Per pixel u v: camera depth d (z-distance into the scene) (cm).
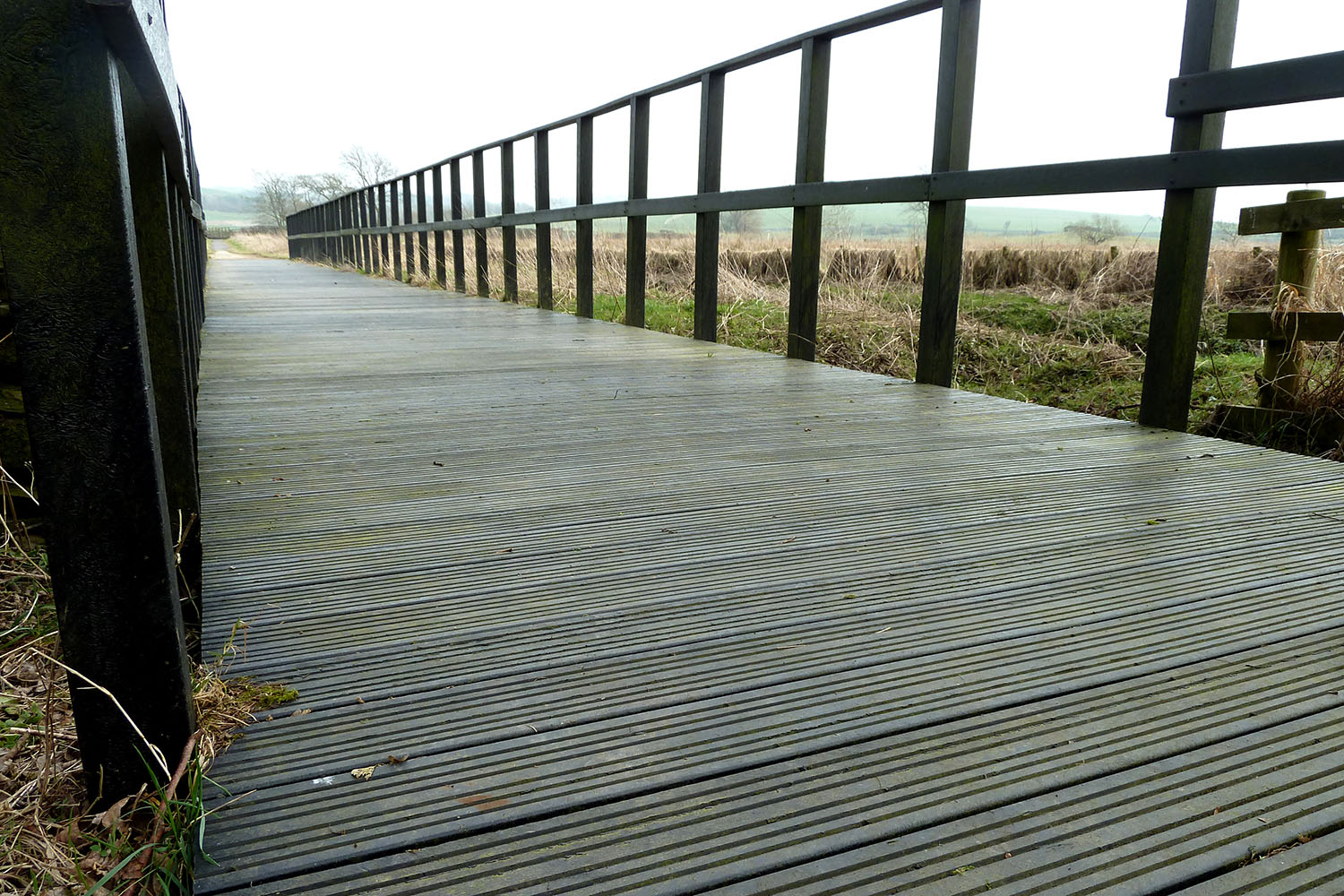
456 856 82
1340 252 351
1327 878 79
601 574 153
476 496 201
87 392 81
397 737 101
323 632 129
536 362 422
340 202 1614
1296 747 99
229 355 438
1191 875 79
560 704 109
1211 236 275
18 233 76
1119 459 243
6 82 73
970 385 500
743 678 116
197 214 533
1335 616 135
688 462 235
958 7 334
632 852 82
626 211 581
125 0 72
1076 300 755
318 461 233
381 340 505
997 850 82
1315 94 230
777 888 77
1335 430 288
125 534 85
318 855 81
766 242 1123
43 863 81
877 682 115
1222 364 468
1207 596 144
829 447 254
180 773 86
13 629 131
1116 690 112
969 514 189
